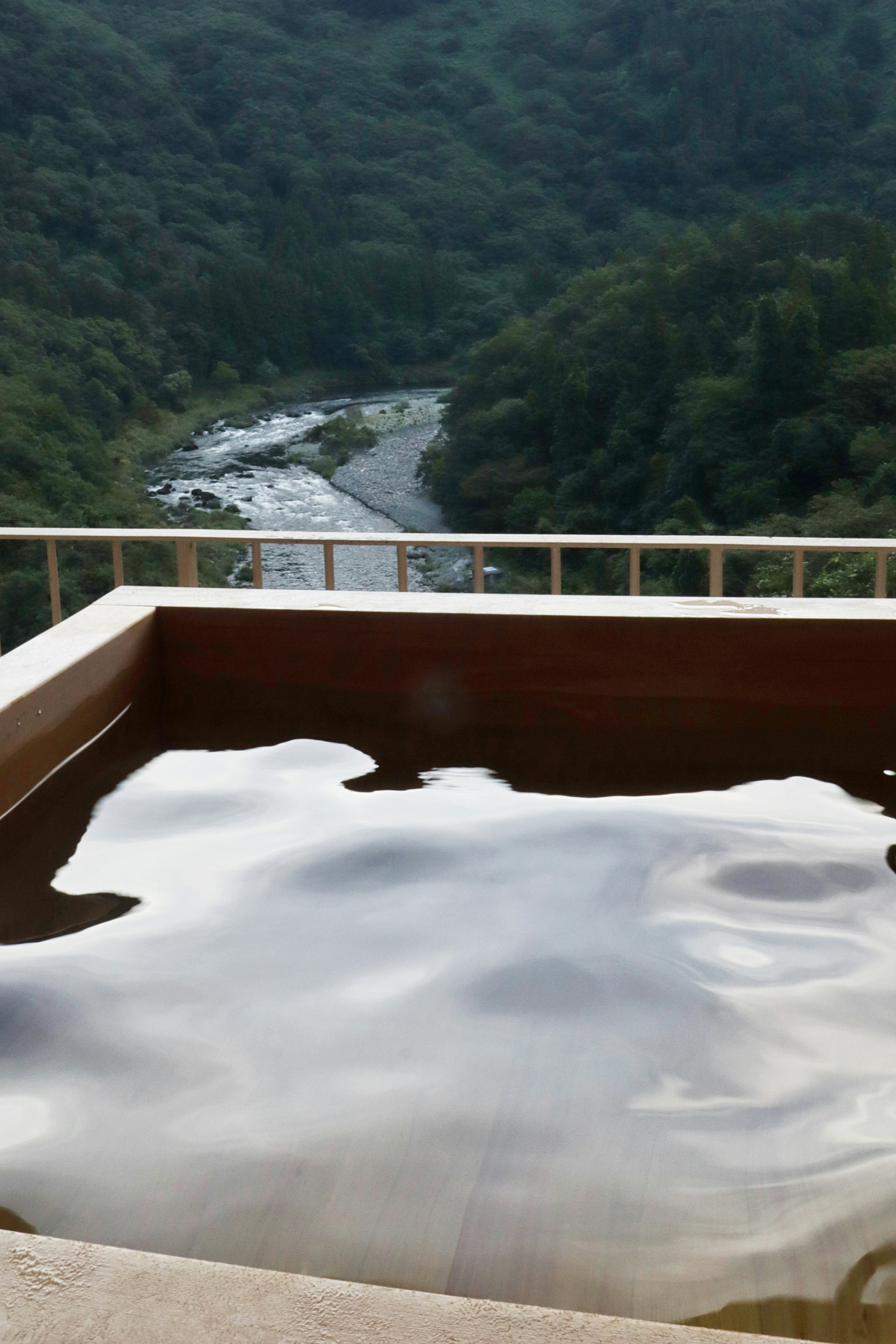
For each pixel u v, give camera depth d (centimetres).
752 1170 46
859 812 83
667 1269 41
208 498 2611
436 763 94
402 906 69
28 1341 29
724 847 77
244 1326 29
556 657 96
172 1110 50
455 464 2795
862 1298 39
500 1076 52
